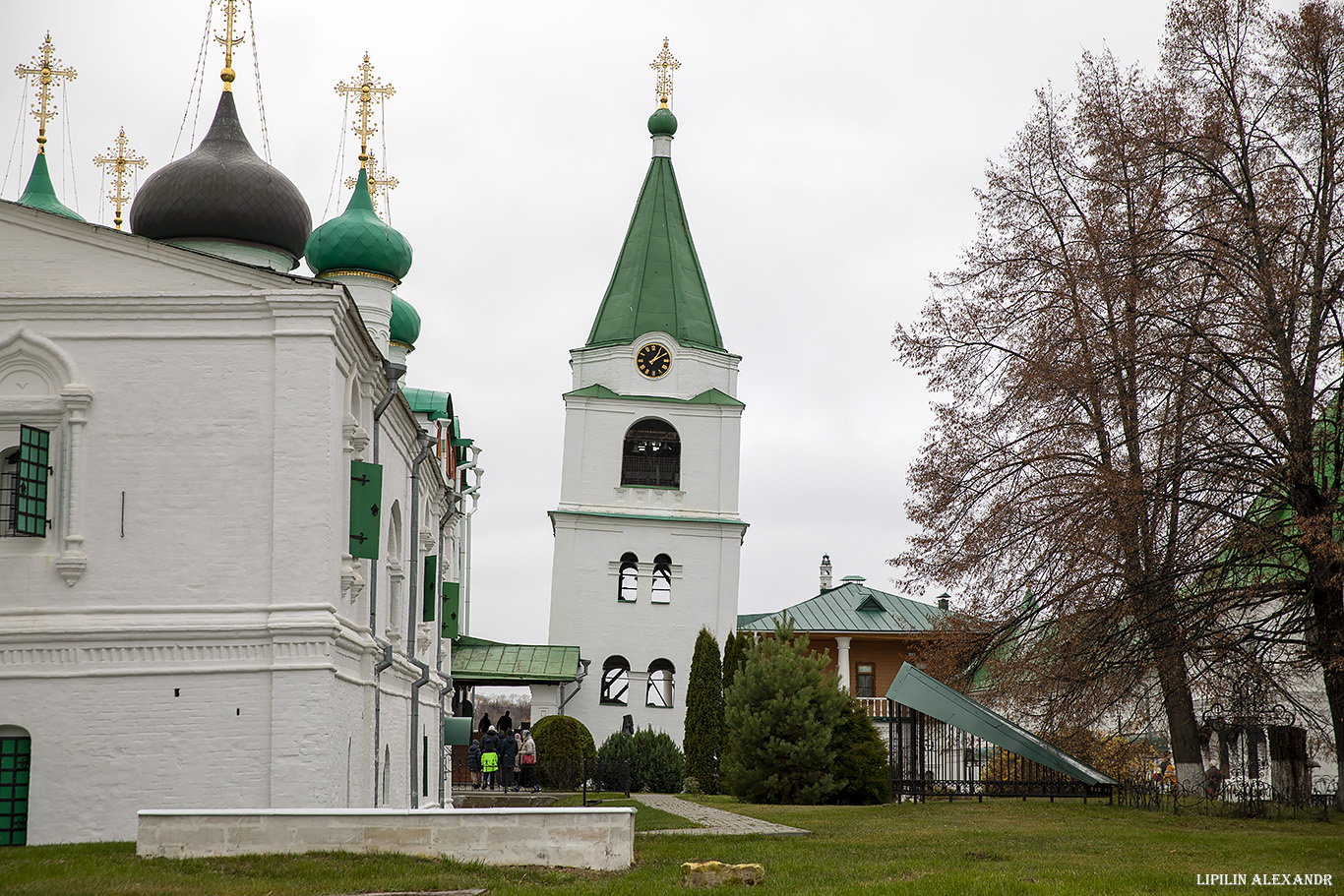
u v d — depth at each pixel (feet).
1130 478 85.25
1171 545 88.22
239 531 65.51
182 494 65.77
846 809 94.58
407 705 92.84
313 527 65.36
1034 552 94.58
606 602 188.34
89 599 65.00
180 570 65.21
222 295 66.80
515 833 54.29
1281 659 91.15
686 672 186.80
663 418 194.18
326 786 63.57
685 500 192.44
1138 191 94.53
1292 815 84.58
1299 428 84.53
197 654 64.59
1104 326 92.63
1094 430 92.99
